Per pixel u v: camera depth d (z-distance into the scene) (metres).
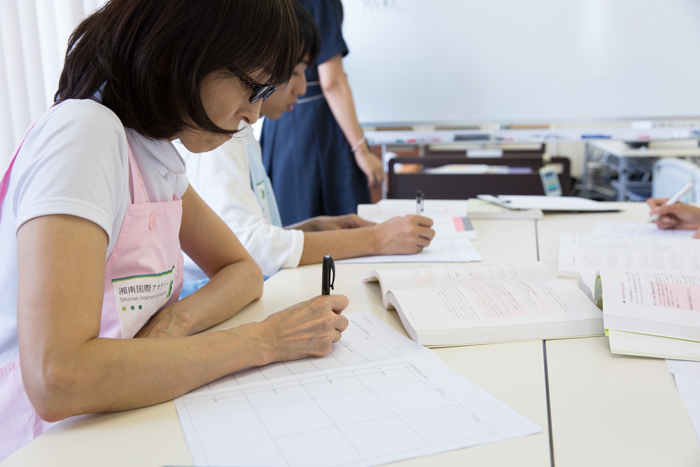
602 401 0.53
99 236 0.54
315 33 1.34
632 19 2.28
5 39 1.49
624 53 2.31
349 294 0.89
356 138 1.94
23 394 0.64
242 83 0.61
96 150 0.56
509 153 3.12
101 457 0.45
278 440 0.46
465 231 1.30
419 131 2.56
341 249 1.10
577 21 2.32
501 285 0.81
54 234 0.51
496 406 0.52
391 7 2.45
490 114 2.48
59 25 1.56
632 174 3.69
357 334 0.71
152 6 0.58
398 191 2.05
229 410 0.52
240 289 0.81
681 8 2.22
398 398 0.53
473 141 2.52
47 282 0.49
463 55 2.44
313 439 0.46
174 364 0.53
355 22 2.49
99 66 0.60
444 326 0.69
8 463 0.44
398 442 0.46
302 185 1.99
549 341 0.68
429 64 2.48
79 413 0.49
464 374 0.59
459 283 0.86
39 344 0.47
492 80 2.45
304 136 1.96
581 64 2.36
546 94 2.42
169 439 0.47
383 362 0.61
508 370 0.60
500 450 0.45
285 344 0.63
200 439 0.47
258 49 0.59
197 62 0.57
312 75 1.92
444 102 2.51
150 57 0.57
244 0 0.58
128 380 0.50
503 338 0.68
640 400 0.53
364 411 0.51
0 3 1.47
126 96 0.60
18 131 1.54
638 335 0.63
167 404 0.53
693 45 2.24
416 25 2.45
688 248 1.01
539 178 1.94
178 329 0.68
